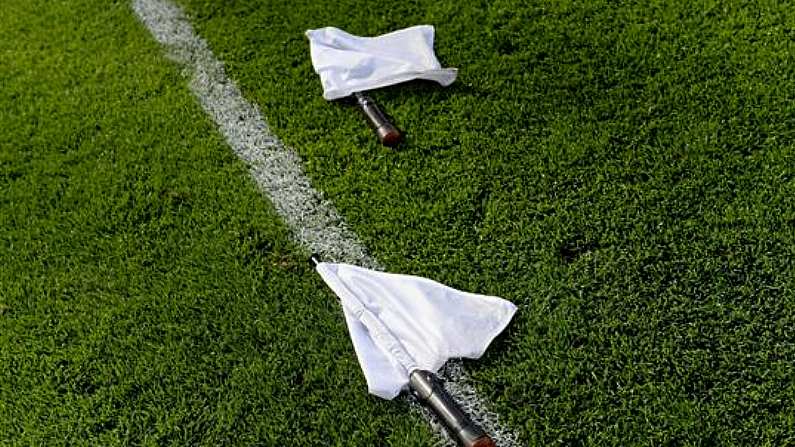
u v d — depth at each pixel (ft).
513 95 6.86
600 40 7.17
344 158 6.64
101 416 5.44
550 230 5.99
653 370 5.26
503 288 5.75
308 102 7.08
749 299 5.51
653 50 7.04
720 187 6.08
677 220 5.94
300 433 5.26
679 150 6.33
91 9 8.20
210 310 5.86
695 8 7.28
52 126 7.15
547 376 5.32
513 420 5.19
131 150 6.89
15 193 6.71
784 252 5.69
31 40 7.96
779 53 6.82
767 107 6.50
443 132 6.67
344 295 5.72
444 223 6.12
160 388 5.52
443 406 5.12
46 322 5.93
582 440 5.05
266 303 5.85
